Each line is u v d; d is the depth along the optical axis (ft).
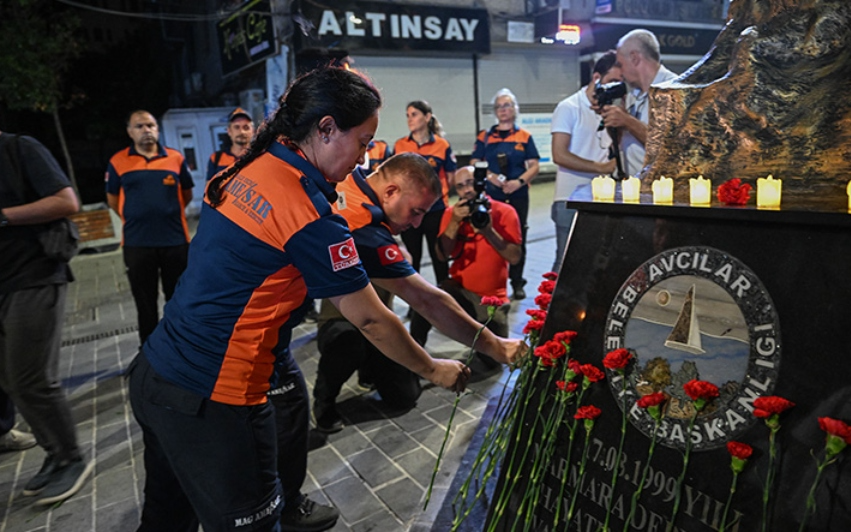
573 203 5.12
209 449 4.36
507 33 43.70
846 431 3.09
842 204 3.98
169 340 4.45
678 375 4.19
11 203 7.43
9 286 7.45
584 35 47.65
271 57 34.53
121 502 7.99
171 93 61.82
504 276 11.41
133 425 10.38
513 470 5.21
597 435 4.63
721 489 3.83
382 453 8.70
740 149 4.79
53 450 8.16
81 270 27.12
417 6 38.55
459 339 6.13
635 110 9.89
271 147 4.42
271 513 4.70
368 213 6.23
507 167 16.76
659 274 4.43
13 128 45.73
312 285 4.22
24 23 31.19
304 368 12.53
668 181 4.50
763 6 4.91
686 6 51.65
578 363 4.87
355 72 4.41
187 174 13.76
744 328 3.88
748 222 3.95
